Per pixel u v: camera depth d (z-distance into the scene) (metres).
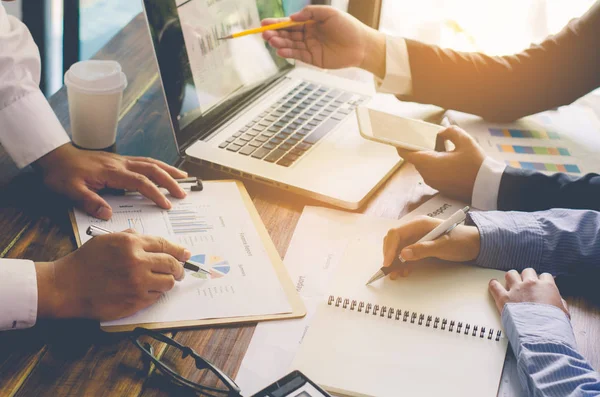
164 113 1.26
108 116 1.08
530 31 2.01
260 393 0.69
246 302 0.85
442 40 2.04
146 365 0.76
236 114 1.23
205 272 0.88
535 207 1.08
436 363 0.79
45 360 0.75
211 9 1.18
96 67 1.10
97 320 0.80
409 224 0.96
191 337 0.80
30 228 0.94
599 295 0.93
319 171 1.10
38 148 1.03
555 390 0.74
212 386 0.75
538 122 1.35
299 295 0.87
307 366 0.77
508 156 1.21
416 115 1.33
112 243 0.83
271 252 0.94
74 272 0.82
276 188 1.09
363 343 0.80
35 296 0.79
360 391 0.74
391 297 0.88
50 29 2.00
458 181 1.10
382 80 1.34
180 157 1.14
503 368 0.80
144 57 1.42
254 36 1.30
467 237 0.96
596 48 1.34
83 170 1.01
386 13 1.89
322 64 1.33
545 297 0.87
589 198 1.07
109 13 2.14
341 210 1.05
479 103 1.33
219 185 1.08
